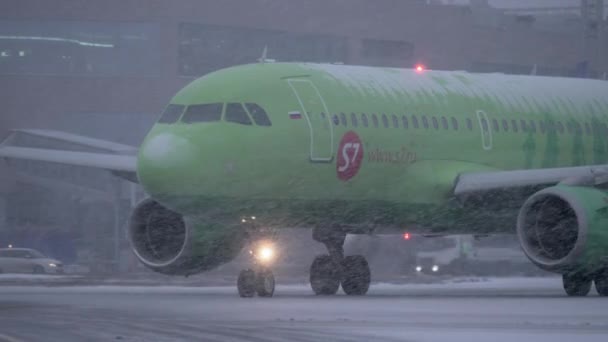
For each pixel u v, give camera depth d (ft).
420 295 288.30
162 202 259.80
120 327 167.94
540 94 339.77
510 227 314.76
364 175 284.20
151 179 255.91
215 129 262.67
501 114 321.73
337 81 290.76
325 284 298.97
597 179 274.77
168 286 362.12
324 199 279.49
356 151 281.74
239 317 189.98
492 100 323.57
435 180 296.71
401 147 291.99
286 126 270.46
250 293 271.69
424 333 156.04
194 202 258.16
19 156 312.29
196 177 255.50
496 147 315.99
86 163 302.86
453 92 316.60
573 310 208.85
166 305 227.81
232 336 151.53
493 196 290.76
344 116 281.95
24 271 570.87
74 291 307.78
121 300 248.11
